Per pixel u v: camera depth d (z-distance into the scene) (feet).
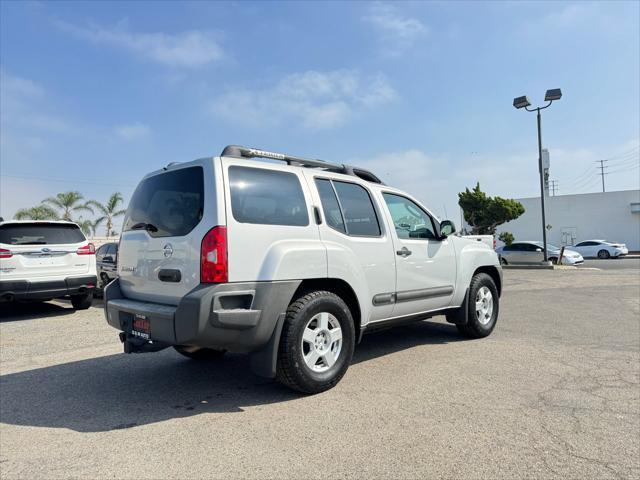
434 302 17.84
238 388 13.94
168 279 12.30
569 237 141.59
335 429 10.69
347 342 13.75
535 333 21.33
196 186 12.17
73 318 29.04
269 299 11.91
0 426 11.38
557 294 36.65
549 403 12.20
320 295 13.09
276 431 10.66
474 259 19.98
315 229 13.62
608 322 24.16
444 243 18.52
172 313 11.39
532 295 36.19
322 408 12.02
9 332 24.49
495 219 109.09
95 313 31.07
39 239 28.96
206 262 11.32
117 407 12.59
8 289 27.20
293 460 9.25
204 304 10.99
